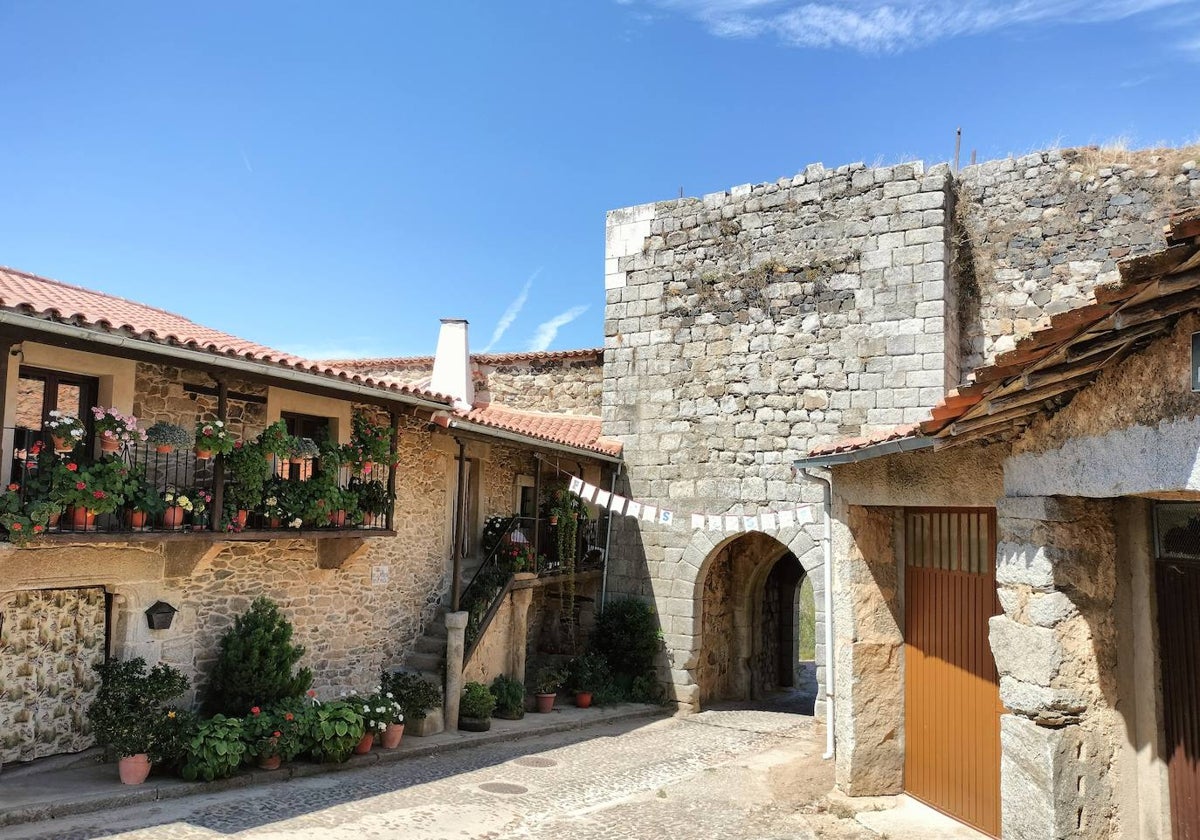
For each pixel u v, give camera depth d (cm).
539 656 1481
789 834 702
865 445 660
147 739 738
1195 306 339
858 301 1280
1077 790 447
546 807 786
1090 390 427
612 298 1513
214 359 747
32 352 698
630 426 1470
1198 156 1127
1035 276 1220
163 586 809
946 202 1250
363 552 1045
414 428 1134
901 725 730
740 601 1592
